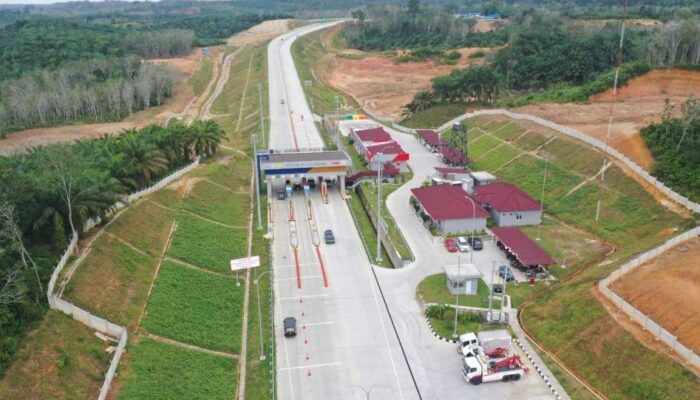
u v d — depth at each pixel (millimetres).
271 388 55281
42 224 63781
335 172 105125
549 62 182750
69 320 56062
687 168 84312
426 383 55844
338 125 142125
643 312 56750
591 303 60594
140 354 56250
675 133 92188
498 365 55312
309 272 78750
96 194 69688
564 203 93000
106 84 178625
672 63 157125
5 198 59500
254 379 56938
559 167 102500
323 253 84562
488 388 54719
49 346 52281
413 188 101125
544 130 117375
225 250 82375
